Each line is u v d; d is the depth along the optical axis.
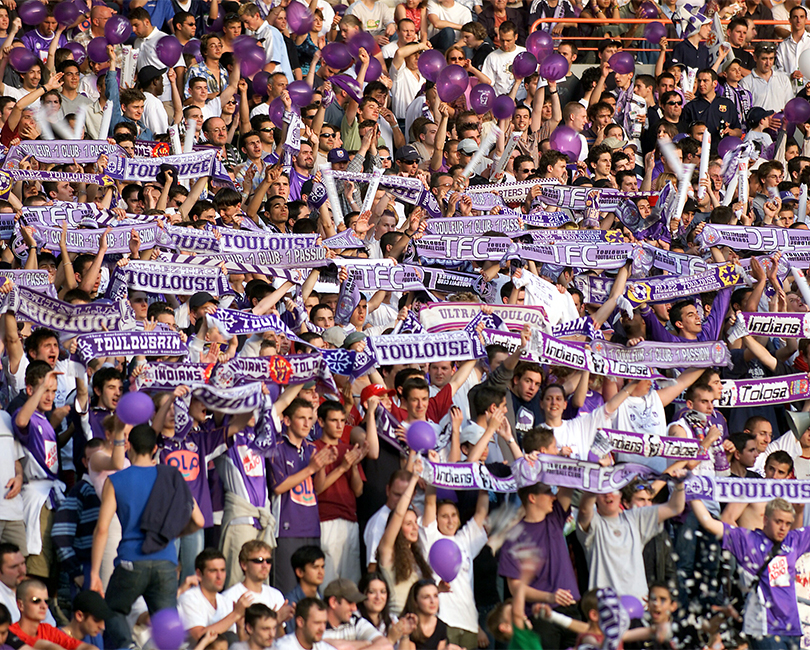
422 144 53.84
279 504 31.42
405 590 30.12
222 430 31.11
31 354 33.47
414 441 30.41
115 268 36.72
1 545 28.91
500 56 62.16
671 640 29.88
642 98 61.00
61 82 51.91
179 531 28.25
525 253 41.25
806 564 33.53
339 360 34.09
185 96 54.25
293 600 30.30
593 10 68.56
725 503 34.41
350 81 55.16
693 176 52.97
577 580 31.95
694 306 40.03
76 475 32.47
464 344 34.62
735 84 64.81
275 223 44.34
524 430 34.22
